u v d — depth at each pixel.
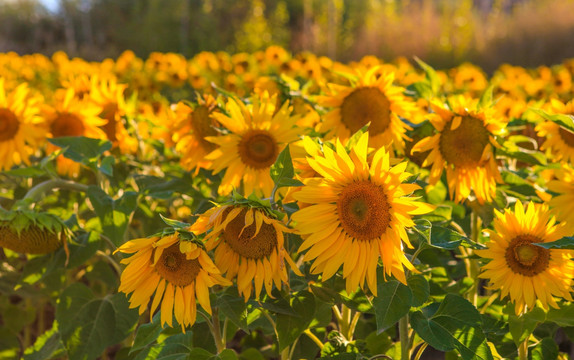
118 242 1.86
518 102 2.72
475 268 1.95
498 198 1.90
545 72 4.38
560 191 1.76
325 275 1.49
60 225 1.82
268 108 1.94
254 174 1.94
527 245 1.61
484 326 1.76
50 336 2.11
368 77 2.01
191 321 1.51
